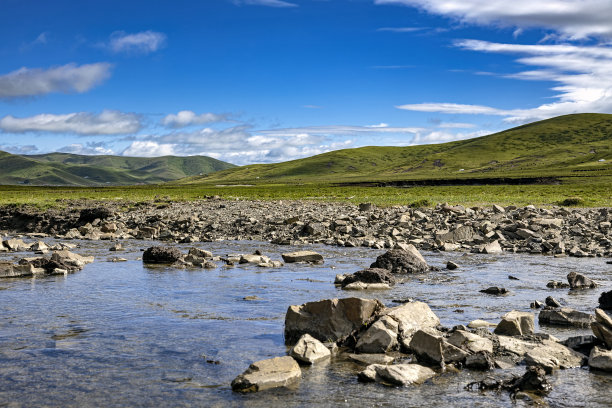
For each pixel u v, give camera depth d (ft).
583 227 115.14
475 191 328.08
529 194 284.20
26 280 67.05
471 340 37.01
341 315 41.24
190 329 43.96
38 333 42.50
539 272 74.08
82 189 501.97
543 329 44.37
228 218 148.66
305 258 84.23
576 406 28.73
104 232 134.31
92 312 49.73
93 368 34.50
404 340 38.78
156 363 35.58
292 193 341.82
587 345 38.52
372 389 31.19
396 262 74.69
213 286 62.85
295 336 41.47
